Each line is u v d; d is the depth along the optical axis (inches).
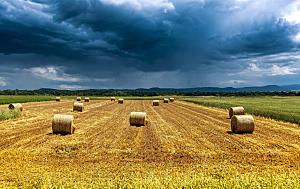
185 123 1407.5
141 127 1256.2
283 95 6245.1
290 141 958.4
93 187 363.6
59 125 1059.9
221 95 6579.7
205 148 847.1
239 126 1099.9
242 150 825.5
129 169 620.7
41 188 367.2
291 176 401.7
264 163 691.4
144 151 802.2
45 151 792.3
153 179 384.8
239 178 390.6
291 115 1560.0
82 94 7239.2
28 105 2630.4
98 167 638.5
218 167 634.8
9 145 863.7
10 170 605.9
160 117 1695.4
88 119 1546.5
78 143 898.1
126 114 1839.3
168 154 771.4
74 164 666.8
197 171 586.2
